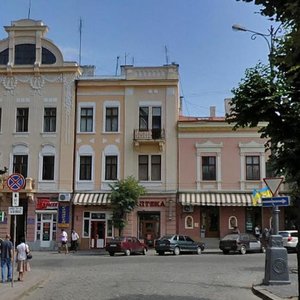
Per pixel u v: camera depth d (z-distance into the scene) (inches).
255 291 598.9
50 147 1694.1
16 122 1715.1
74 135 1700.3
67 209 1656.0
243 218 1636.3
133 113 1701.5
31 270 943.7
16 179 703.1
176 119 1690.5
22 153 1695.4
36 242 1638.8
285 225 1624.0
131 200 1569.9
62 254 1456.7
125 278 768.3
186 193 1646.2
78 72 1740.9
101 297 557.9
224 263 1067.3
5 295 592.1
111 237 1641.2
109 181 1675.7
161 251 1411.2
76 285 689.0
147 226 1649.9
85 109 1718.8
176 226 1638.8
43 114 1712.6
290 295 537.6
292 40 267.9
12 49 1739.7
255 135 1658.5
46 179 1683.1
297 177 441.7
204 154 1669.5
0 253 768.9
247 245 1450.5
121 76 1733.5
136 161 1680.6
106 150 1689.2
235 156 1663.4
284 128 458.6
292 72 368.5
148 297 554.9
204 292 605.0
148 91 1710.1
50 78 1727.4
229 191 1646.2
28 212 1657.2
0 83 1731.1
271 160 464.1
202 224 1642.5
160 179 1668.3
